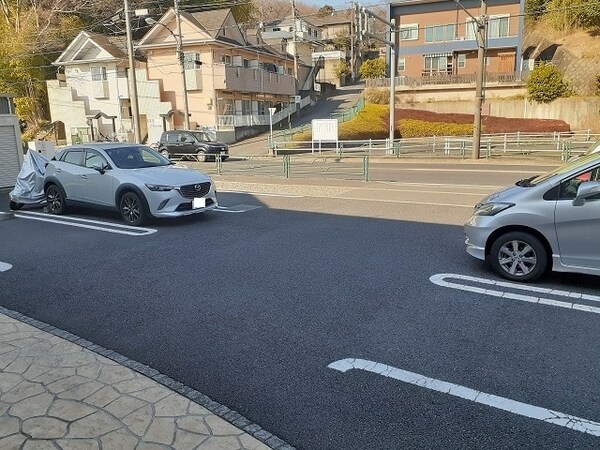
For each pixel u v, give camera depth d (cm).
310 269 612
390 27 2581
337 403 322
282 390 339
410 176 1684
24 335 426
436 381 345
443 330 426
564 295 498
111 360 378
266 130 3947
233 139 3525
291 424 301
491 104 3659
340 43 6109
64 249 739
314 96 5075
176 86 3628
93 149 992
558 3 4375
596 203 493
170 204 878
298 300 507
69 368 364
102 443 276
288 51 5459
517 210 531
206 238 793
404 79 3912
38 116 4178
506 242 544
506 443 279
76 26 4194
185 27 3512
